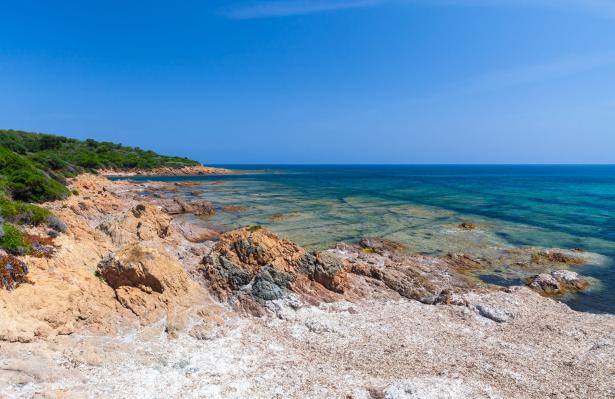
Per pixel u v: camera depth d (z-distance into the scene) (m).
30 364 8.44
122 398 8.35
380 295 16.05
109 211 32.38
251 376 9.84
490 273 21.16
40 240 13.19
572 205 49.22
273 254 16.56
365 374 10.14
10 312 9.42
